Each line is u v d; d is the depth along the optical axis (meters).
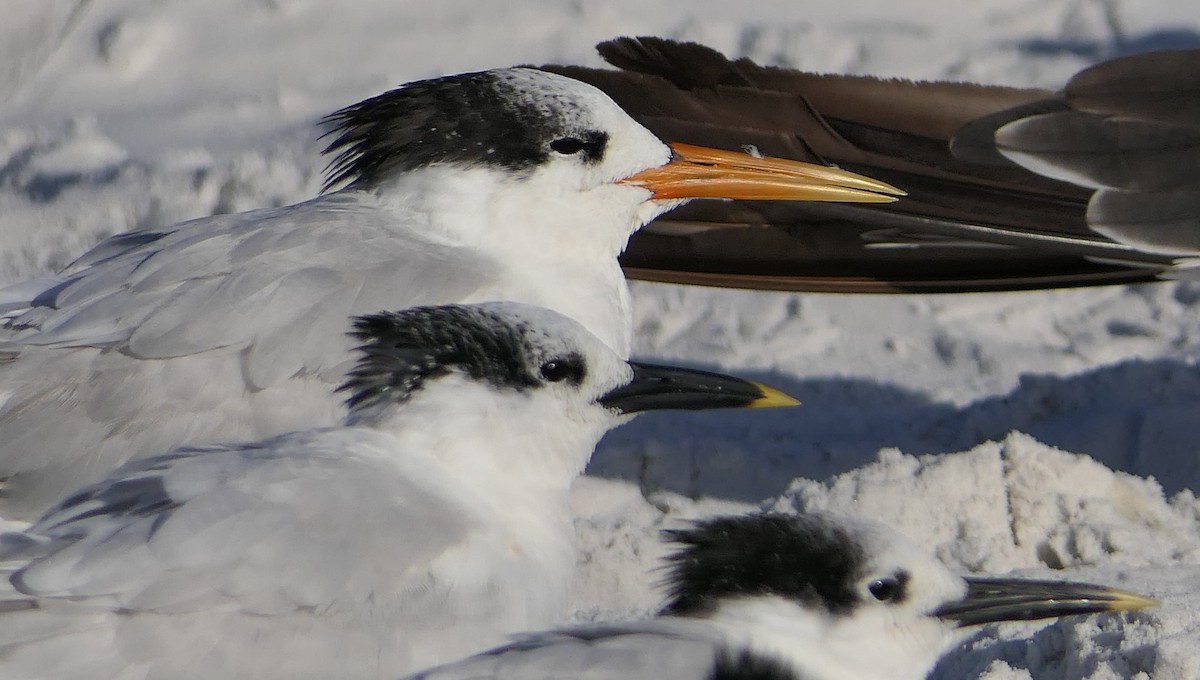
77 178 19.16
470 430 9.28
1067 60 20.03
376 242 10.95
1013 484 12.42
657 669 7.61
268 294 10.36
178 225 11.45
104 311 10.39
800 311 16.75
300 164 18.92
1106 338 16.11
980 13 20.81
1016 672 9.77
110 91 20.66
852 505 12.38
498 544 9.00
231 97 20.31
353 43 20.98
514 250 11.47
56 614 8.05
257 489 8.55
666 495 13.55
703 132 12.17
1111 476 12.62
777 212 12.43
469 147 11.54
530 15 20.98
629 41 12.43
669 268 12.59
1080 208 11.83
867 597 8.49
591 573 12.05
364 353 9.69
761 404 9.79
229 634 8.23
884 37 20.36
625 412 9.69
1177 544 12.12
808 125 12.15
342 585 8.41
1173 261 11.81
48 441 10.06
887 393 15.34
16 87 15.01
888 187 11.80
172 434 10.09
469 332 9.42
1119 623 9.79
